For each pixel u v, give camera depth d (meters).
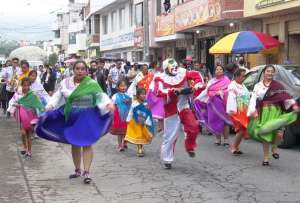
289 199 6.86
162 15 30.08
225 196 7.03
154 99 12.98
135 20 37.41
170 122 8.91
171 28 28.17
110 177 8.31
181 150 10.97
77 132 7.78
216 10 21.33
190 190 7.39
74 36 72.62
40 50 43.00
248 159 9.88
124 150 11.16
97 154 10.65
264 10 18.83
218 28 24.52
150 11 33.34
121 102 10.95
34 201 6.82
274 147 9.63
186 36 27.88
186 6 25.23
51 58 80.75
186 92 8.68
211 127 11.62
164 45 32.88
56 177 8.29
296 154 10.47
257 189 7.42
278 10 17.97
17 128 15.09
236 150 10.37
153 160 9.90
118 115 10.90
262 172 8.62
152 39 33.12
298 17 18.48
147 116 10.41
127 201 6.80
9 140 12.55
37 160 9.83
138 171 8.80
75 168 8.29
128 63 22.61
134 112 10.31
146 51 25.11
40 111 10.08
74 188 7.54
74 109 7.78
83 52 63.09
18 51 42.28
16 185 7.72
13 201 6.81
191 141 9.05
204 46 27.08
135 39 36.06
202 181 7.98
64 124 7.88
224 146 11.55
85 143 7.73
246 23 21.84
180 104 8.91
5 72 18.70
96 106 7.82
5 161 9.70
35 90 11.18
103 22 50.34
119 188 7.54
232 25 22.55
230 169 8.90
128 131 10.36
